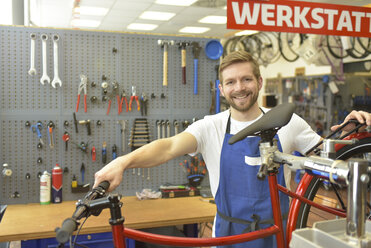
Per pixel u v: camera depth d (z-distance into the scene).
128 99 3.18
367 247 0.83
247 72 1.73
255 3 3.69
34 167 2.96
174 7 8.31
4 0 4.32
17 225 2.33
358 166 0.84
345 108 8.36
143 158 1.56
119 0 7.71
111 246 2.43
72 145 3.04
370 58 8.09
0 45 2.89
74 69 3.04
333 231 0.97
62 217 2.52
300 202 1.62
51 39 2.98
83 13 8.86
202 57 3.37
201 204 2.85
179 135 1.81
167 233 2.80
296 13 3.82
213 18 9.36
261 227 1.68
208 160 1.87
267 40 10.17
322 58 8.83
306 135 1.86
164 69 3.23
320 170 1.00
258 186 1.70
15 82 2.92
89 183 3.08
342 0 7.44
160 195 3.05
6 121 2.90
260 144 1.22
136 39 3.18
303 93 9.17
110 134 3.14
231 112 1.87
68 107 3.04
